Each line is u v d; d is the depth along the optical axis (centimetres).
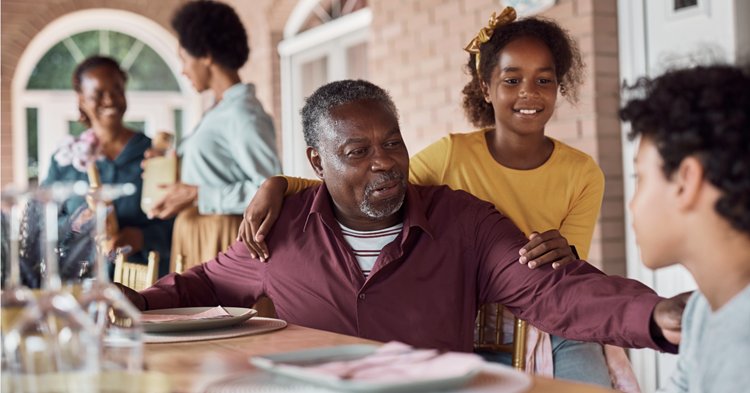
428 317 201
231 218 334
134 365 125
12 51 755
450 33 455
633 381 229
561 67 236
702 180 106
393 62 511
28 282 144
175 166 374
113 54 806
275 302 211
